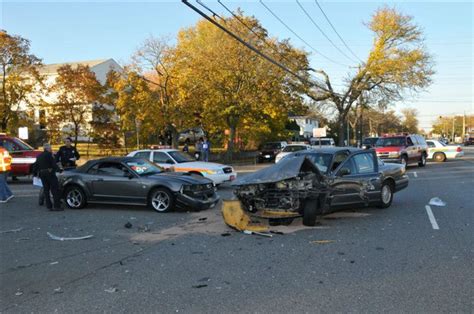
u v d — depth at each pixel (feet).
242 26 105.81
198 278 18.39
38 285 17.80
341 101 153.07
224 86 104.78
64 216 34.40
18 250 23.53
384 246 23.32
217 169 51.34
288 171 28.50
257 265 20.15
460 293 16.15
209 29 125.70
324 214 31.09
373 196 33.47
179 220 32.12
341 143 153.89
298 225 29.37
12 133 95.30
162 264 20.56
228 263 20.56
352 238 25.32
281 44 124.77
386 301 15.46
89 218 33.40
